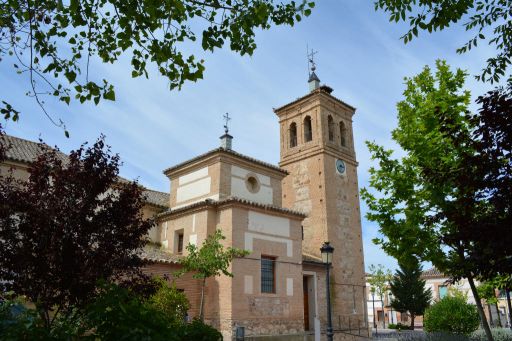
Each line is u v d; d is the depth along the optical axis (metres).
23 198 8.87
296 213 24.86
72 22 8.00
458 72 14.14
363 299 30.59
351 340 27.47
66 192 9.11
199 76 8.27
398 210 14.27
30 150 22.48
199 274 18.42
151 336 4.98
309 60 36.59
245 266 21.56
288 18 8.53
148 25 7.60
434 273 58.25
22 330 4.83
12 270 8.53
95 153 9.62
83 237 8.89
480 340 15.82
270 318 21.78
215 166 24.83
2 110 7.57
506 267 7.77
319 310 26.59
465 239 8.52
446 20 8.94
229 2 8.08
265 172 27.27
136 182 10.30
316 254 29.78
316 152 32.47
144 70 8.27
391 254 14.41
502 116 7.98
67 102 7.91
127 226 9.73
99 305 5.12
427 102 13.85
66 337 4.95
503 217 8.13
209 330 7.68
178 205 26.56
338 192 32.28
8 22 7.42
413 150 14.05
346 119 36.16
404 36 9.36
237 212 22.22
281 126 36.44
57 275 8.47
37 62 7.94
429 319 21.78
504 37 10.02
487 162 8.24
